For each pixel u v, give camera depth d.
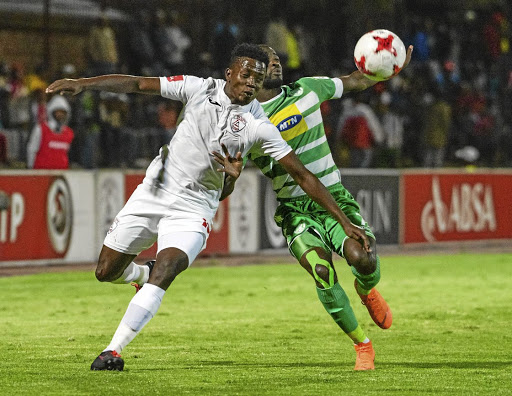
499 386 15.14
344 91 18.08
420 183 47.16
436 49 63.94
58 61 54.34
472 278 34.88
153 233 16.16
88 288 30.78
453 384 15.27
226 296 29.19
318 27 62.22
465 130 59.28
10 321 23.72
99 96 45.91
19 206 35.72
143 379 15.36
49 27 52.09
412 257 43.12
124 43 53.69
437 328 22.64
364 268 16.36
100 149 45.62
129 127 47.50
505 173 51.09
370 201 44.97
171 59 51.47
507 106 64.88
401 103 56.41
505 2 71.19
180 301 27.91
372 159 51.88
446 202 48.31
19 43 53.38
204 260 40.03
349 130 50.19
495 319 24.31
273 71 17.30
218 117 15.61
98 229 38.44
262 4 60.88
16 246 35.75
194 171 15.80
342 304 16.48
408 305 27.23
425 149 55.31
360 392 14.51
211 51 55.91
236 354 18.61
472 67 65.19
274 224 43.41
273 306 26.84
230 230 41.62
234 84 15.47
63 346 19.50
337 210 15.71
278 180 17.64
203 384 15.02
